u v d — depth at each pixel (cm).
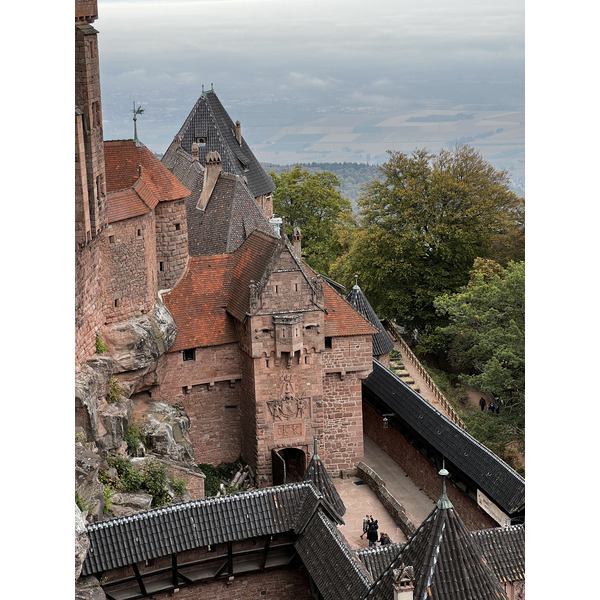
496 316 7744
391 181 10350
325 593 4216
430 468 6519
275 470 6359
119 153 6231
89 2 5088
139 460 5425
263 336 6184
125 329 5762
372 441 7681
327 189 12675
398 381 7250
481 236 10112
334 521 4841
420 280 10256
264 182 10844
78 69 5044
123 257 5791
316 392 6412
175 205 6450
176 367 6331
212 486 6281
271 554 4953
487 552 4725
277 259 6128
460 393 8862
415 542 3478
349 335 6569
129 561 4425
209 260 6719
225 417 6606
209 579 4772
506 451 7175
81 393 4934
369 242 10188
